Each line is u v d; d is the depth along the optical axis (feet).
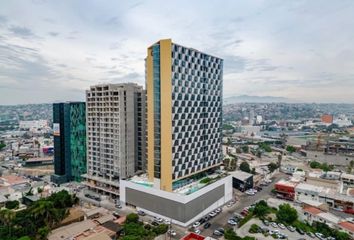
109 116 372.17
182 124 306.14
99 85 380.99
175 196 281.74
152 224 279.90
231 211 323.78
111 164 376.07
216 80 368.48
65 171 443.73
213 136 366.22
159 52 291.79
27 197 351.87
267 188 426.51
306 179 416.67
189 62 313.32
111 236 249.55
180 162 305.94
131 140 378.32
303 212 314.55
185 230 269.64
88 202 347.56
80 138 440.45
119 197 346.95
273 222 288.71
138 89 388.37
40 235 237.45
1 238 234.58
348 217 312.71
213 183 323.16
